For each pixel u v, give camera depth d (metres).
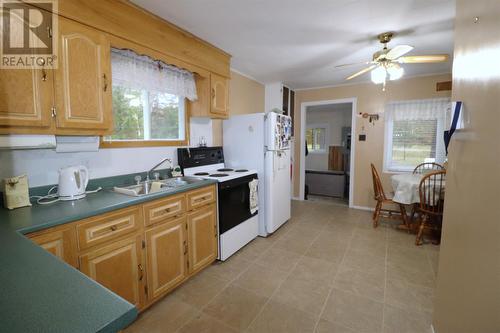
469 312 1.02
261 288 2.12
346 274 2.34
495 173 0.83
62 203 1.59
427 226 3.12
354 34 2.37
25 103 1.34
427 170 3.80
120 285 1.62
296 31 2.30
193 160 2.83
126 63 2.08
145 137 2.49
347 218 3.98
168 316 1.79
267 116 3.13
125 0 1.76
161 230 1.90
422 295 2.02
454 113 1.22
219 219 2.52
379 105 4.22
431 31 2.30
